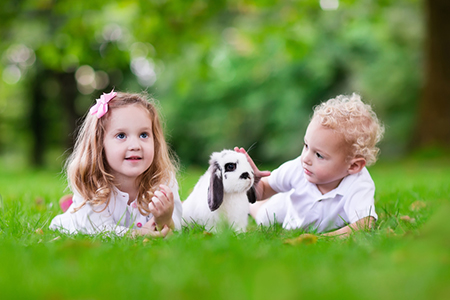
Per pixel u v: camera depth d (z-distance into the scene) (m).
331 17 15.92
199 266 1.66
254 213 3.73
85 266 1.68
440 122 11.86
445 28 11.80
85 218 2.99
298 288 1.39
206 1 10.27
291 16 10.50
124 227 2.92
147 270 1.63
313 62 16.86
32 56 16.38
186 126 21.16
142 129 3.03
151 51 10.88
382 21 11.67
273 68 18.14
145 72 18.55
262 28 10.79
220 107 20.33
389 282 1.43
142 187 3.18
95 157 3.05
